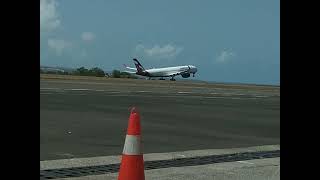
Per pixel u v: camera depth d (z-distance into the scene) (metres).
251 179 7.40
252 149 10.54
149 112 19.80
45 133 11.83
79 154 9.08
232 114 20.75
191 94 40.66
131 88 48.00
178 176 7.44
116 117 16.92
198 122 16.52
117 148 10.00
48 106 20.84
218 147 10.80
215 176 7.55
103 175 7.26
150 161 8.65
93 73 114.69
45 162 8.02
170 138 12.04
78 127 13.45
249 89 70.31
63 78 80.44
